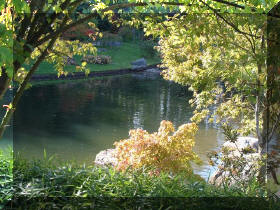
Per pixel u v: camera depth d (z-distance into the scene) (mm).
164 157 5500
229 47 5562
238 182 4582
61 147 8148
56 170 4121
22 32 3146
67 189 3764
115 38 7980
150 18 4492
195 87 6312
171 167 5445
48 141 8578
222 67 5707
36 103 12539
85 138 9078
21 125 9891
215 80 6289
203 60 5977
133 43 9750
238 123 7035
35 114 11250
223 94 6605
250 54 5422
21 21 3281
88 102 13016
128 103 13141
